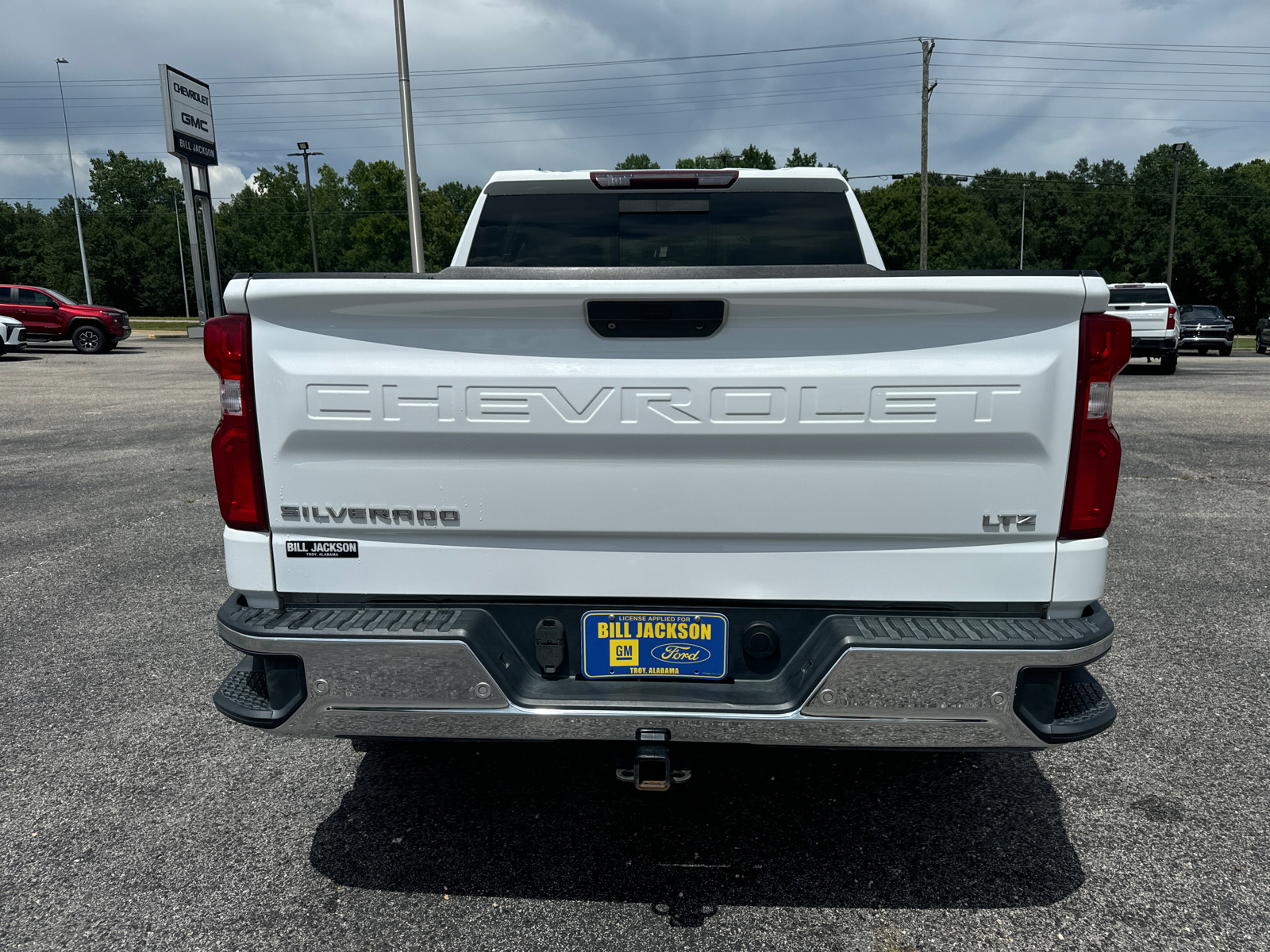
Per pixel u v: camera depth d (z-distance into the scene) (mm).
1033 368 2004
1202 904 2367
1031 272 1970
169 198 100062
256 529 2207
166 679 3906
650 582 2189
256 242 89438
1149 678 3893
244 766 3156
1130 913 2330
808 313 2010
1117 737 3359
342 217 89875
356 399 2096
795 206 3908
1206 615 4715
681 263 3957
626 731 2129
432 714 2135
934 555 2119
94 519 6938
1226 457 9805
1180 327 31594
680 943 2215
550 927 2281
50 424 12523
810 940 2229
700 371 2045
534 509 2143
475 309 2039
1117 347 2020
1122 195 89250
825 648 2094
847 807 2881
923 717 2055
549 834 2717
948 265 92188
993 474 2062
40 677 3928
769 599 2182
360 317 2062
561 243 3969
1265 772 3090
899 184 88438
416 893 2422
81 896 2412
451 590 2217
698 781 3057
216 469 2182
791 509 2107
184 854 2613
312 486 2162
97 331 28141
